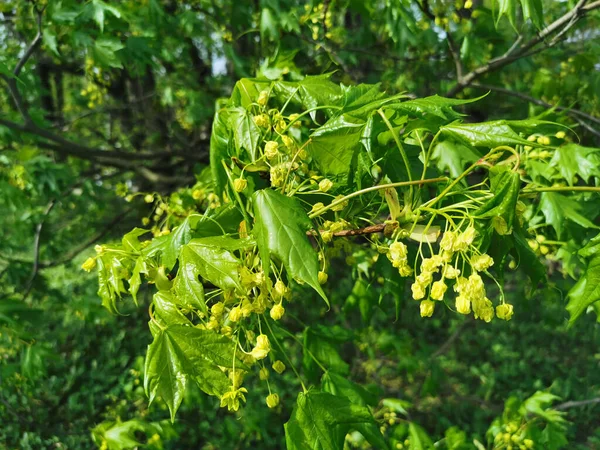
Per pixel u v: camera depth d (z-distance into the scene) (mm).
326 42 4188
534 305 8445
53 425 6016
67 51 5723
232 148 1786
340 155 1659
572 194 2891
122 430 3875
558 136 2699
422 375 7621
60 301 5984
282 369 1886
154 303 1532
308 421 1826
